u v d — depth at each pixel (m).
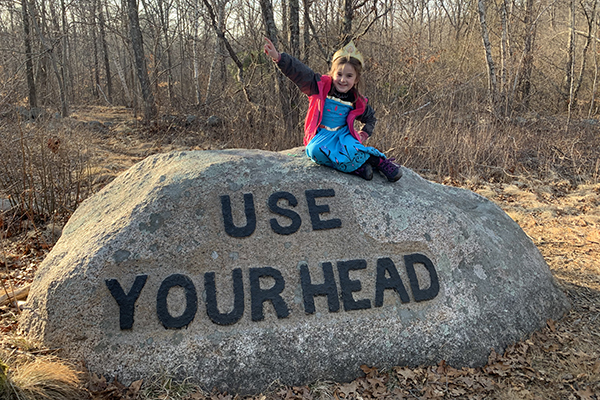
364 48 12.27
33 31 16.58
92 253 3.12
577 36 20.22
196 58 14.67
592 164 9.18
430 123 10.20
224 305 3.06
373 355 3.08
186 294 3.06
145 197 3.41
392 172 3.64
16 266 4.82
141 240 3.19
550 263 4.94
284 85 9.52
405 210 3.58
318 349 3.02
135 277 3.08
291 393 2.87
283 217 3.41
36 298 3.14
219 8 12.63
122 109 18.27
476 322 3.29
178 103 14.57
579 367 3.19
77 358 2.89
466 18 21.08
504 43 13.98
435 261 3.45
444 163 9.21
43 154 6.37
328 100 3.53
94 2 18.06
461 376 3.08
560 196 7.86
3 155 6.91
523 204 7.32
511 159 9.41
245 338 2.98
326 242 3.37
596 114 16.09
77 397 2.69
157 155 4.06
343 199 3.54
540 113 15.76
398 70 11.20
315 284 3.20
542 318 3.60
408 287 3.31
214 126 12.73
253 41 11.23
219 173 3.55
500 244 3.81
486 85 15.71
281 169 3.67
